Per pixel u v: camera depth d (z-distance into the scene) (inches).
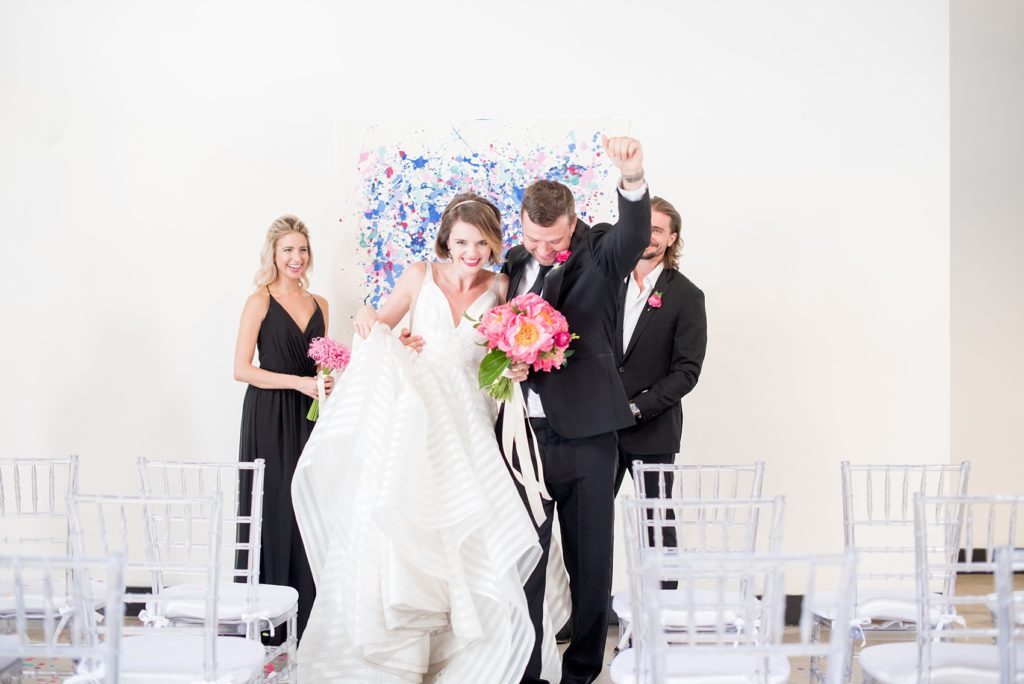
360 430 138.0
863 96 194.1
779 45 194.2
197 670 102.1
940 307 194.2
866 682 113.3
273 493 173.2
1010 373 255.9
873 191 194.2
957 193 256.1
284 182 193.2
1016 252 255.4
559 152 193.2
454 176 192.7
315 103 193.3
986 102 254.5
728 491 194.2
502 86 193.8
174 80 193.3
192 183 193.3
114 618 81.1
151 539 134.5
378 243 192.5
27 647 82.3
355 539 135.0
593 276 137.8
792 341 194.7
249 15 193.3
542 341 128.8
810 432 194.5
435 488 135.0
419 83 193.3
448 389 141.3
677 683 97.7
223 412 193.3
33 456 194.2
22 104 193.8
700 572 85.1
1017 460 255.4
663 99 193.9
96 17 193.6
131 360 193.9
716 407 194.7
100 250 193.9
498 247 141.6
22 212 193.9
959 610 201.6
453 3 193.8
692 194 194.2
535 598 142.9
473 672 136.6
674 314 168.9
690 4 194.1
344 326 192.2
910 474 194.1
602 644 142.9
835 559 79.7
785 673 99.4
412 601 132.6
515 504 136.7
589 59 194.1
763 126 193.9
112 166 193.8
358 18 193.5
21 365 194.5
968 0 241.6
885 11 193.8
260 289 178.9
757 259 194.4
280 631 173.5
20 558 80.9
